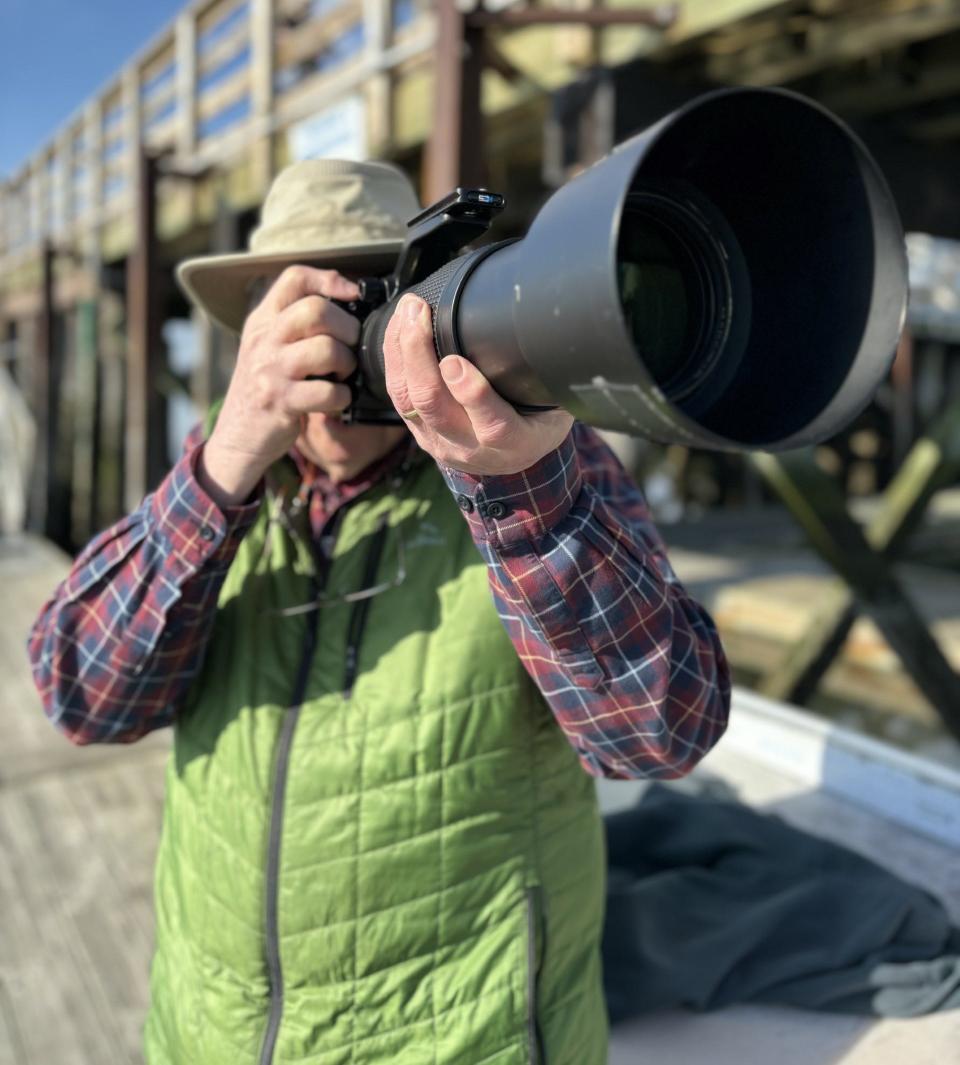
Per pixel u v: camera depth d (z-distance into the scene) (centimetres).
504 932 103
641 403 61
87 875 239
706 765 266
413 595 107
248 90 555
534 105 340
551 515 85
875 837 224
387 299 98
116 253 823
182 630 107
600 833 119
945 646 484
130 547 104
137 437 605
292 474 116
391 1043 103
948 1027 159
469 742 102
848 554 370
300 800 103
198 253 769
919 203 369
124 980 199
